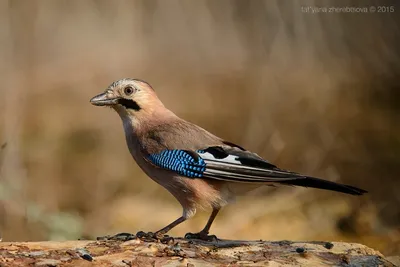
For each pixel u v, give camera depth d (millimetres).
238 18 20547
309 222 12414
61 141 16547
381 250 11156
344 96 18188
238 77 19906
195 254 6781
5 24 14773
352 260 6746
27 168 14898
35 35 18609
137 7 20531
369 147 15711
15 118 13688
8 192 11656
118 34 20688
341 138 16172
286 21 18156
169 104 18703
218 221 12711
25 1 17484
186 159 7531
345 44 18609
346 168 14844
